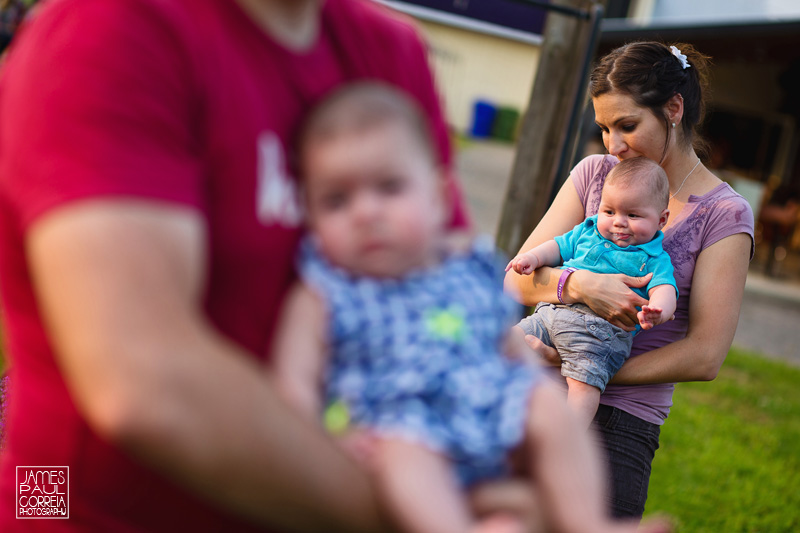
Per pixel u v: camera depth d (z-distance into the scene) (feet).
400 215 3.67
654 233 8.02
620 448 7.87
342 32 3.97
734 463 15.71
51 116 2.68
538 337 8.46
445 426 3.59
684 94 7.88
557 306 8.43
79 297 2.47
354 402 3.59
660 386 8.05
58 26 2.88
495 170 52.70
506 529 3.08
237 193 3.12
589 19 11.13
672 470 15.15
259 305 3.31
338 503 2.93
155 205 2.67
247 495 2.69
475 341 3.87
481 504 3.42
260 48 3.38
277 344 3.41
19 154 2.74
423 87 4.56
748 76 44.70
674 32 31.81
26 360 3.25
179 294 2.66
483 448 3.54
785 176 49.96
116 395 2.41
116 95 2.72
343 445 3.08
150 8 2.91
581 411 7.74
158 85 2.85
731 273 7.66
